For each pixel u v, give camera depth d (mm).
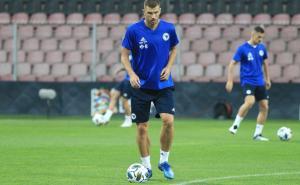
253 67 38969
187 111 60750
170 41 21859
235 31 67188
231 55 66688
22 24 67188
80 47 68625
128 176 20844
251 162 26844
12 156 28641
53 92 60656
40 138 38719
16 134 41812
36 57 68750
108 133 43094
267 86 38969
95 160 27266
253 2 70688
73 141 36562
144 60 21547
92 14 72000
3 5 74125
